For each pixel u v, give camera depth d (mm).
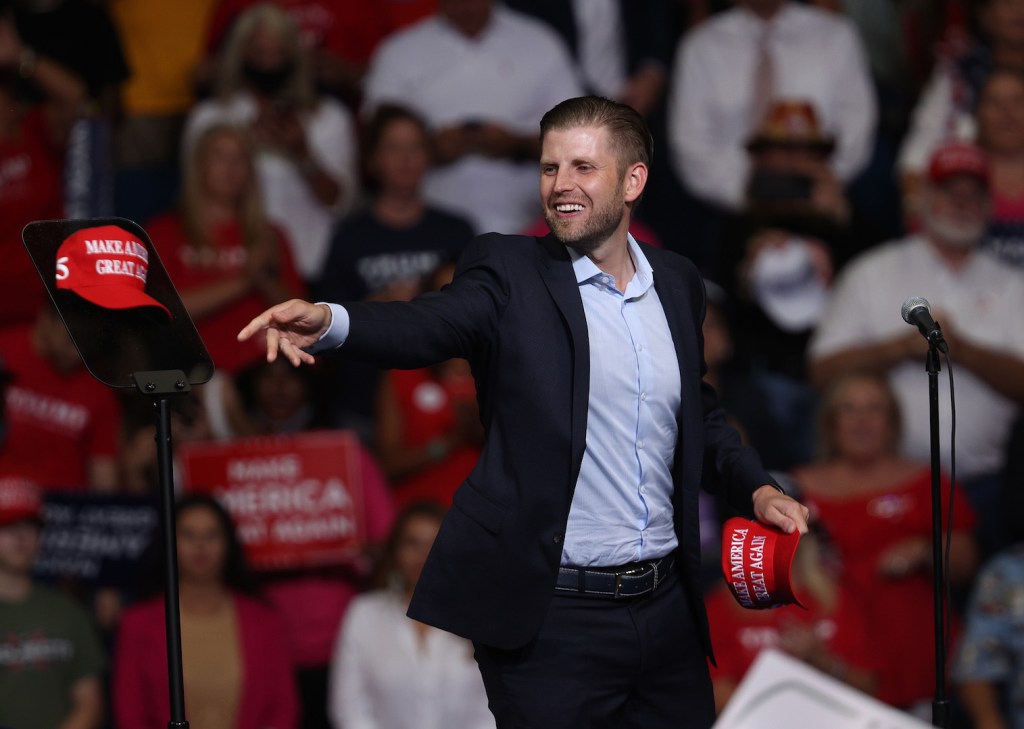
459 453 25078
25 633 22766
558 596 12328
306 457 24375
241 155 27188
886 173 31719
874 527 24094
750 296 28281
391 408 25359
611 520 12328
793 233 28766
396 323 11539
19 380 25266
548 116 12266
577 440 12031
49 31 27750
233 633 22875
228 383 25562
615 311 12359
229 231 27219
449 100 29875
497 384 12195
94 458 25656
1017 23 30375
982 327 27234
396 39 30203
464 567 12133
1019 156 28969
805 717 10617
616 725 12734
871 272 27594
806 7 31234
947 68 30781
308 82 29516
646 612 12500
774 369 28188
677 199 31422
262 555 24156
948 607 13367
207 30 30094
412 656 22766
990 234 28609
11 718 22422
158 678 22453
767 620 22594
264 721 22781
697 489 12555
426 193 29281
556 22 31656
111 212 28375
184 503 23234
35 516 23109
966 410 26469
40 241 12242
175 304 12477
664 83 32250
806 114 29078
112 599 24438
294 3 30516
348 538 24344
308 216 29094
